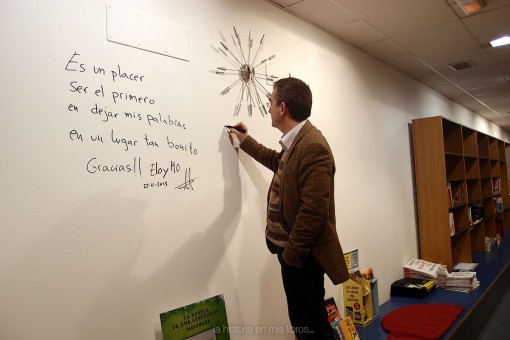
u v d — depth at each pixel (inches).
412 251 145.8
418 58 133.9
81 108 50.9
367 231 116.2
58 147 48.4
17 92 45.1
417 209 152.1
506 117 292.4
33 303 45.4
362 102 120.2
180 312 59.2
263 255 78.4
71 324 48.6
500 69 153.6
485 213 210.4
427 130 148.3
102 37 53.6
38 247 46.1
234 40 75.1
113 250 53.4
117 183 54.4
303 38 95.8
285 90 61.4
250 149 72.7
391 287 126.6
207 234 66.9
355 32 106.9
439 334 88.7
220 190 69.9
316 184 53.2
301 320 60.2
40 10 47.5
